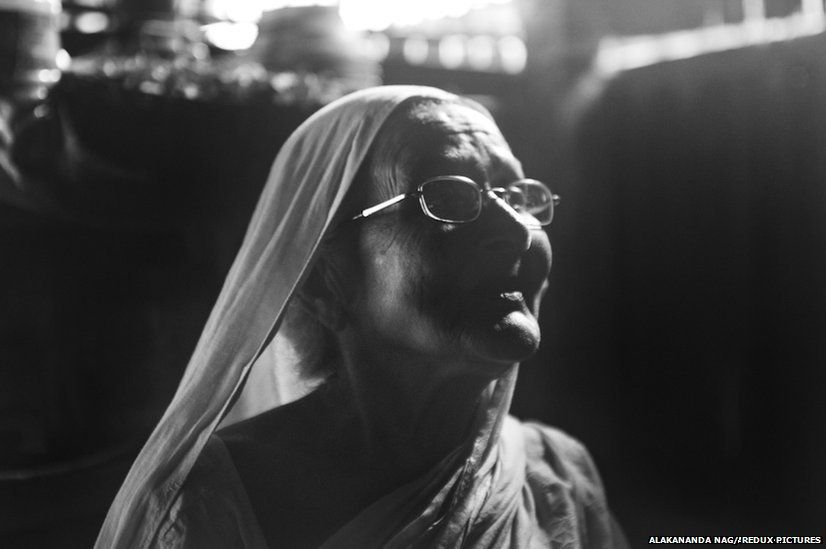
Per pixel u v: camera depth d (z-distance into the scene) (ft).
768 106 11.44
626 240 12.71
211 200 8.16
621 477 12.43
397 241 4.22
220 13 10.18
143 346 8.66
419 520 4.20
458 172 4.25
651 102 12.42
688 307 12.23
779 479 11.46
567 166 13.00
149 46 8.63
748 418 11.74
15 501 7.89
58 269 8.53
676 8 13.10
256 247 4.64
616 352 12.73
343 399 4.56
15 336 8.42
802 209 11.27
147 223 8.27
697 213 12.12
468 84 13.52
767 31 11.73
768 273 11.57
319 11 9.64
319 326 4.74
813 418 11.23
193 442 4.36
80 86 7.66
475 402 4.51
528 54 13.39
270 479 4.43
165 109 7.79
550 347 12.92
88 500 8.13
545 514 4.73
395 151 4.30
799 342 11.35
